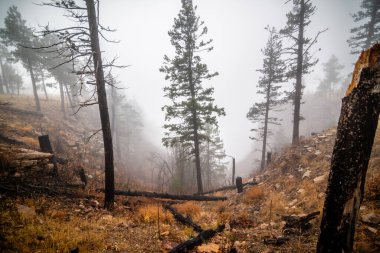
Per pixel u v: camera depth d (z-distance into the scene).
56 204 7.07
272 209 8.23
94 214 7.09
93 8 7.82
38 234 4.56
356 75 3.28
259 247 5.29
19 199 6.40
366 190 6.30
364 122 3.14
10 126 18.11
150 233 6.20
